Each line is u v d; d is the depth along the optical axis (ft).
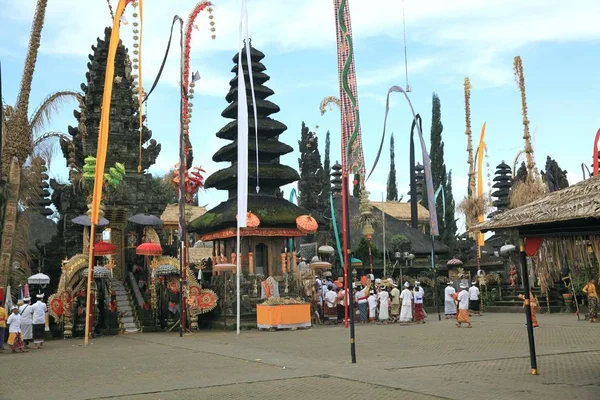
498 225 44.21
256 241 121.49
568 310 123.85
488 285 153.17
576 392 39.34
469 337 78.43
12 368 59.77
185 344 78.64
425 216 221.46
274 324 98.58
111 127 128.67
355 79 71.46
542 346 66.08
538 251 44.88
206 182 135.95
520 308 130.82
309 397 39.70
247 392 42.14
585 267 44.01
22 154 101.45
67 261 99.19
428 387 41.81
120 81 129.90
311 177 165.07
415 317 111.04
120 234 125.59
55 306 95.81
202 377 49.60
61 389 45.88
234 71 134.10
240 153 93.86
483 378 45.42
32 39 103.86
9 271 98.32
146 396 41.75
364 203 158.61
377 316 114.11
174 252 128.77
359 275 155.63
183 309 93.61
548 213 40.96
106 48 129.90
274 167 128.26
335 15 74.13
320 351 66.33
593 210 37.17
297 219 119.75
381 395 39.73
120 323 103.50
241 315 104.12
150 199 128.88
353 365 53.98
